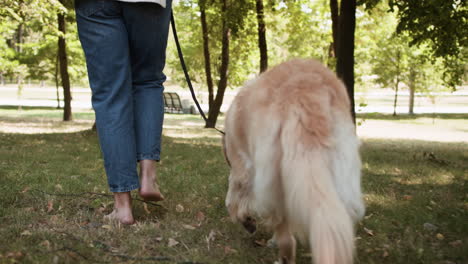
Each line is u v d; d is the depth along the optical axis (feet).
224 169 15.88
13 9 26.27
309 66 8.46
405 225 10.83
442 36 24.97
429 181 15.03
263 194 7.96
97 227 10.08
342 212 7.20
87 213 10.78
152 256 9.02
